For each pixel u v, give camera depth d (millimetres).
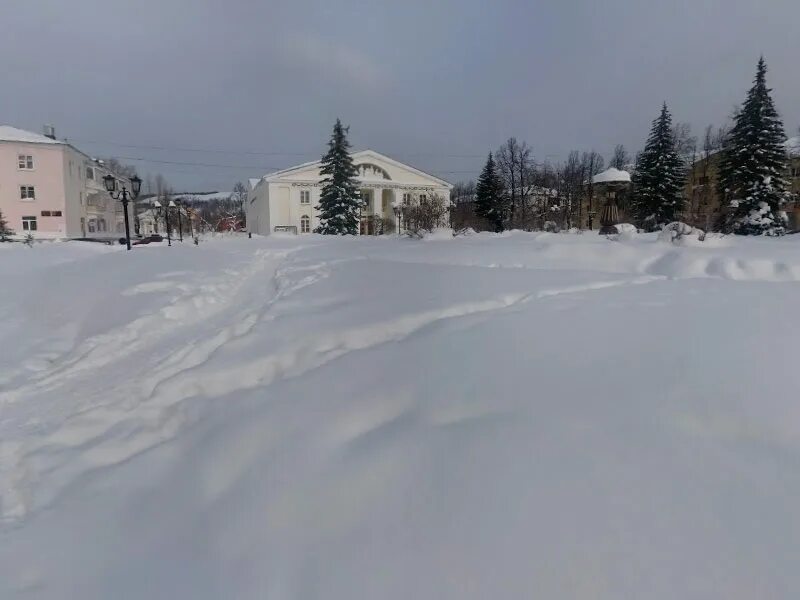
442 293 4082
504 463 1609
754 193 23453
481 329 2920
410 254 8523
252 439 2037
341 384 2385
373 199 38656
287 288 5594
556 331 2820
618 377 2148
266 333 3266
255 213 45125
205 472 1918
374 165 39344
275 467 1836
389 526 1453
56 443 2484
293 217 37125
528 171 38969
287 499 1651
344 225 30438
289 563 1399
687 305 3404
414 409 2059
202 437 2186
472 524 1395
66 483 2096
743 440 1667
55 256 13617
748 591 1129
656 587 1151
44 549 1679
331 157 30672
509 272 5625
